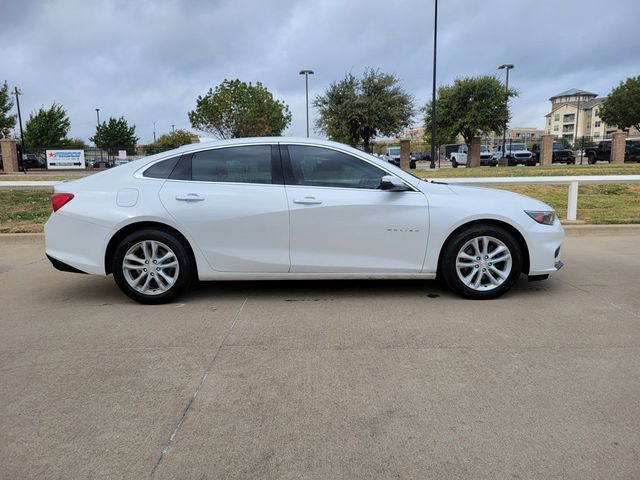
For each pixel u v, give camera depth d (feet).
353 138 131.75
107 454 9.21
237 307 17.33
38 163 141.59
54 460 9.05
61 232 17.60
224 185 17.57
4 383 11.91
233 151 17.97
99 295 19.03
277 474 8.66
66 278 21.72
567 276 21.21
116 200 17.40
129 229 17.58
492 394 11.21
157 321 16.02
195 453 9.23
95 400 11.10
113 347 13.97
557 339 14.28
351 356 13.25
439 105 132.87
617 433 9.71
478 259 17.79
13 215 37.47
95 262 17.48
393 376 12.11
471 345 13.91
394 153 136.46
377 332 14.90
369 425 10.07
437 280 20.58
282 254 17.47
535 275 18.02
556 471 8.66
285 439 9.64
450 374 12.18
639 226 31.30
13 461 9.02
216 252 17.39
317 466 8.86
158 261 17.49
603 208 39.32
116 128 212.02
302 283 20.34
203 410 10.67
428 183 18.20
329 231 17.38
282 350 13.66
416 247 17.53
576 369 12.38
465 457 9.05
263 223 17.29
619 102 183.52
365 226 17.39
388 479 8.52
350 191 17.56
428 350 13.58
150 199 17.31
